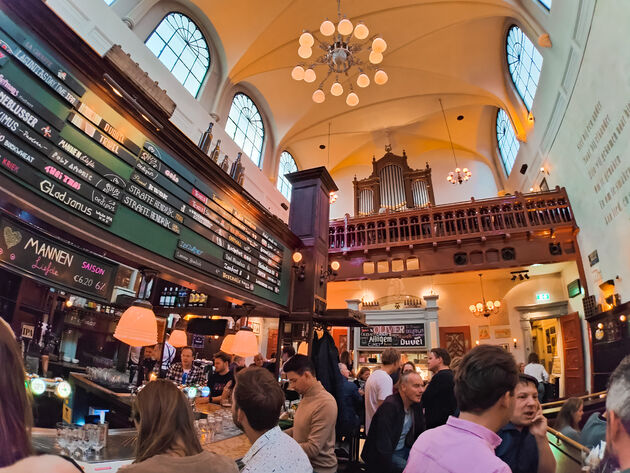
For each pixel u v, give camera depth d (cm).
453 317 1188
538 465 160
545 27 786
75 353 489
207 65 923
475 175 1449
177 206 300
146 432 124
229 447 253
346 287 1324
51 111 205
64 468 75
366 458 237
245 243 396
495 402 116
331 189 591
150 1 730
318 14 973
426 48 1111
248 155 1088
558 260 866
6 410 69
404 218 1055
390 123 1430
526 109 1031
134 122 263
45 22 198
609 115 620
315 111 1266
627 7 524
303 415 243
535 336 1127
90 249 235
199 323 542
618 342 674
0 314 414
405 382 252
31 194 193
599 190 706
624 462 73
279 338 479
